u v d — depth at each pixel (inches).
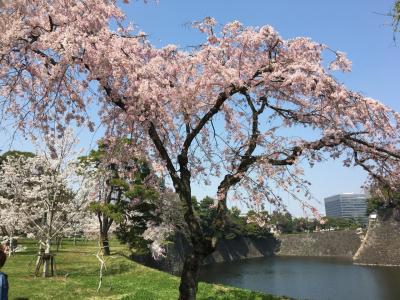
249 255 2967.5
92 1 275.9
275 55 329.4
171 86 311.7
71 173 612.4
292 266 2203.5
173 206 489.1
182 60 315.0
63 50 256.4
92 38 260.4
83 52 265.1
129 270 716.0
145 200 831.1
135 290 523.5
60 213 613.0
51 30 261.0
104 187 724.0
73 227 637.3
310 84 288.2
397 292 1315.2
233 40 319.9
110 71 271.1
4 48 253.0
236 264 2372.0
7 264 725.9
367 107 292.7
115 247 1341.0
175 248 1669.5
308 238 3159.5
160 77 298.0
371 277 1697.8
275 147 305.0
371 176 339.3
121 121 320.8
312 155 317.7
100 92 309.3
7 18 242.5
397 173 319.0
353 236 2915.8
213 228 292.2
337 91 289.0
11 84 284.8
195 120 339.0
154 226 941.8
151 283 589.3
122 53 280.7
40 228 598.9
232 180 302.2
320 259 2669.8
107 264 788.6
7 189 624.1
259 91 325.4
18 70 278.7
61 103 294.7
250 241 3051.2
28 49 263.7
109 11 281.3
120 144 327.9
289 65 299.1
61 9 269.7
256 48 326.3
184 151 302.7
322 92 299.3
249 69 321.1
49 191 600.7
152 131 294.2
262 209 304.5
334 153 333.1
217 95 324.2
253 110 329.7
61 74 268.5
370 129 304.5
